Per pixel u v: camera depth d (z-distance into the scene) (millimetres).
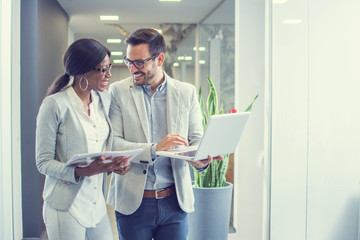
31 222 3412
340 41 2436
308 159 2418
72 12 4602
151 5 4367
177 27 4840
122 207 1613
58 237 1412
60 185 1422
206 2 4254
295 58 2375
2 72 2395
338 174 2463
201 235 2684
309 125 2408
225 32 3975
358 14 2445
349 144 2473
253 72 3334
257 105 3348
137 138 1616
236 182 3416
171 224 1685
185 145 1527
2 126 2426
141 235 1647
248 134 3361
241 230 3424
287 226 2414
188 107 1702
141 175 1592
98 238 1557
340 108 2449
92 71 1444
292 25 2365
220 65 4168
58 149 1446
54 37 4145
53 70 4109
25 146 3420
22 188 3398
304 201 2418
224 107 4051
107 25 4637
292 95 2385
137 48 1542
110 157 1342
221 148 1578
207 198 2660
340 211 2469
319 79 2414
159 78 1658
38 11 3488
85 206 1476
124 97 1636
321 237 2447
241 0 3291
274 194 2387
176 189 1629
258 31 3330
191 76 4910
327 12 2406
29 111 3439
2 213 2434
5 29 2453
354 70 2465
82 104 1461
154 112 1662
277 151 2385
